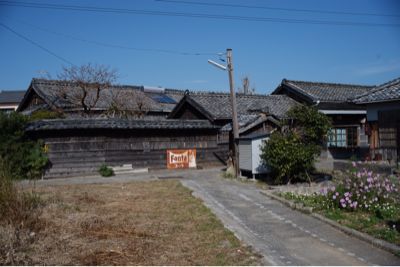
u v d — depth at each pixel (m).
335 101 21.80
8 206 6.89
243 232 6.96
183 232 6.77
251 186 13.04
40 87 24.20
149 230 6.87
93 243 6.00
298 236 6.71
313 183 13.00
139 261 5.25
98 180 14.88
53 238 6.16
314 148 12.88
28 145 15.56
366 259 5.43
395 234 6.31
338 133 21.70
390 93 14.69
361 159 18.83
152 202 9.66
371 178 8.34
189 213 8.34
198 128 19.25
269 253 5.73
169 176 16.17
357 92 24.95
